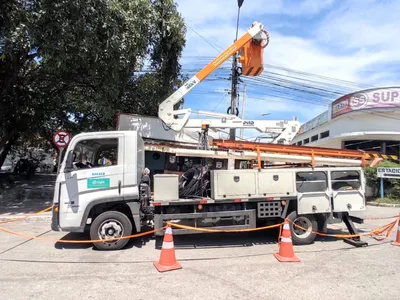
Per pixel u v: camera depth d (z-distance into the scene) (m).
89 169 6.43
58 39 8.78
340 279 4.81
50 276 4.92
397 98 18.12
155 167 10.70
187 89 9.41
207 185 6.88
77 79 12.46
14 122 15.38
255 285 4.55
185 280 4.75
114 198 6.40
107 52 9.60
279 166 8.27
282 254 5.82
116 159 6.67
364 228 8.95
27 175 21.02
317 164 7.51
